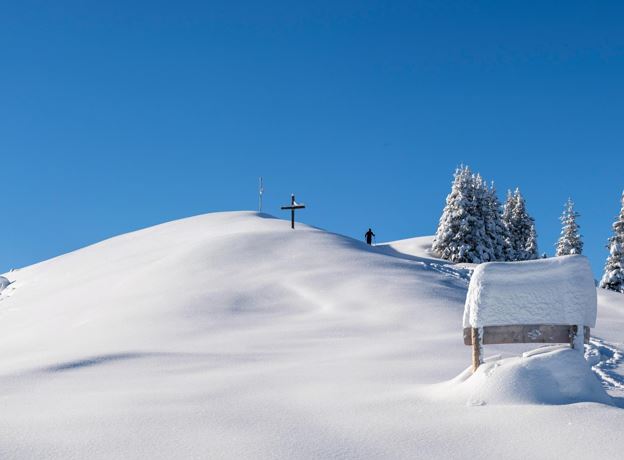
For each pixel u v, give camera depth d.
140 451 6.85
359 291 26.16
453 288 28.50
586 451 6.39
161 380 11.73
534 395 8.24
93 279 37.09
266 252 35.44
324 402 9.05
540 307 9.23
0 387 11.48
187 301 25.56
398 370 11.84
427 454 6.57
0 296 40.62
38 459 6.65
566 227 59.56
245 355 15.21
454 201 58.09
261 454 6.68
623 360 13.97
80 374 12.77
